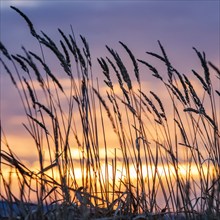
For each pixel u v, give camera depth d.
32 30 1.71
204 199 1.66
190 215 1.64
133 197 1.69
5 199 1.53
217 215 1.64
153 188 1.69
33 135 1.63
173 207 1.67
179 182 1.68
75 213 1.62
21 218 1.57
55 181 1.62
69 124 1.70
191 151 1.72
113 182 1.72
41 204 1.57
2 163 1.55
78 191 1.64
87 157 1.71
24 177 1.57
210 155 1.71
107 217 1.63
